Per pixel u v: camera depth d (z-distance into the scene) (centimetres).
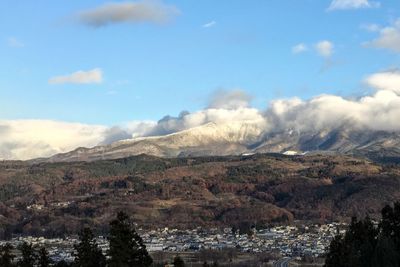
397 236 9062
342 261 9219
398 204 9256
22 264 11169
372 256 8669
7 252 11181
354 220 9531
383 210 9338
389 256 8500
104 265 10106
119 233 8456
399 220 9150
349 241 9344
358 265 8825
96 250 10125
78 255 10100
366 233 9350
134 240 8562
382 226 9294
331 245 9544
